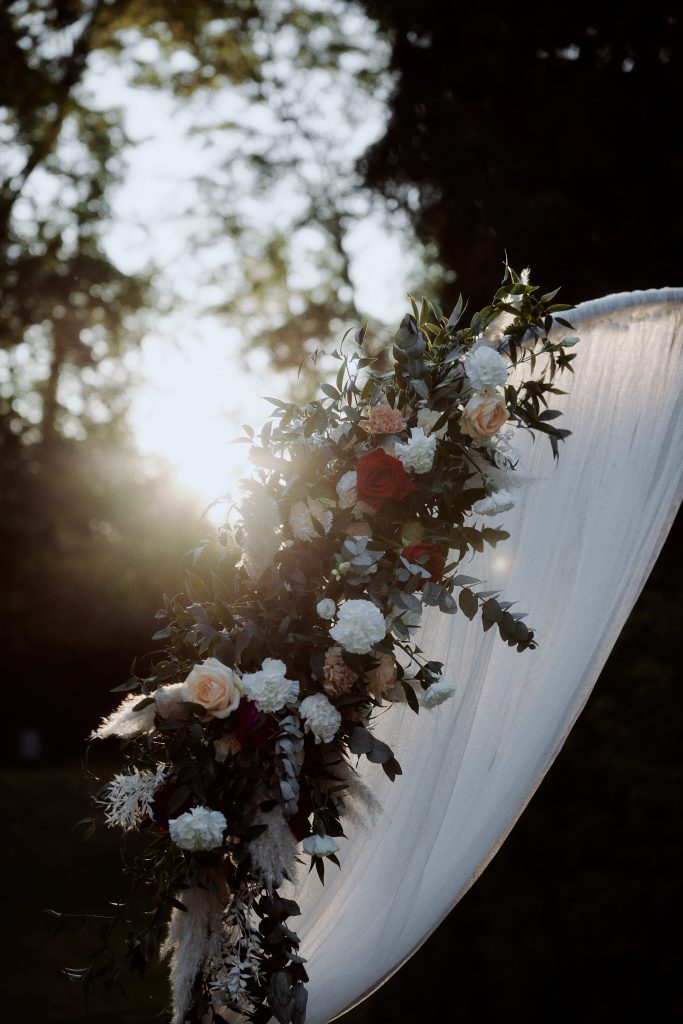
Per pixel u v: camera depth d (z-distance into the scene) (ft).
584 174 16.99
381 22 20.97
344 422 7.07
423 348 7.07
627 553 7.97
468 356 7.01
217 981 6.65
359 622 6.32
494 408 6.90
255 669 6.77
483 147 17.49
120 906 6.72
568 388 7.94
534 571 7.89
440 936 17.48
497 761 7.84
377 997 18.21
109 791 6.49
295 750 6.34
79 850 43.09
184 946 6.50
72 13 33.19
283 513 6.87
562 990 15.98
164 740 6.68
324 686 6.48
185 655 6.91
